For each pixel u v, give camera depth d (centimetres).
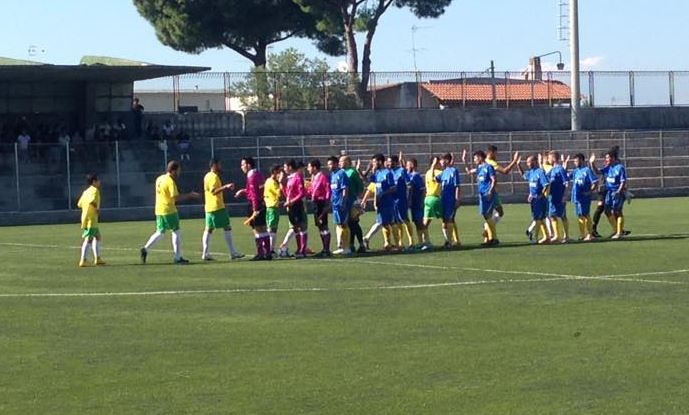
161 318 1636
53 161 5062
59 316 1667
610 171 2997
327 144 5644
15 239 3512
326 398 1128
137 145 5253
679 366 1255
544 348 1365
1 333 1517
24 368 1284
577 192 2944
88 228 2473
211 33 7181
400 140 5772
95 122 5678
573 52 5956
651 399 1109
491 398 1120
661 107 6775
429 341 1420
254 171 2536
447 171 2773
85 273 2295
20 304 1805
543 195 2884
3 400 1134
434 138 5812
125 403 1119
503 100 6969
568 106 6700
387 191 2681
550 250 2664
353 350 1367
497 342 1409
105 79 5531
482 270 2231
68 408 1102
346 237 2650
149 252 2845
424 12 7281
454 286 1975
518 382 1187
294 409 1088
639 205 4869
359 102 6488
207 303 1788
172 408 1097
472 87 7019
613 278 2062
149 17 7206
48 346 1419
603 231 3294
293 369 1262
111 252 2869
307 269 2303
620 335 1446
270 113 6000
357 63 7150
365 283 2038
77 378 1230
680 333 1459
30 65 4941
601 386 1164
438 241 3047
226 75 6350
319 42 7612
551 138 5928
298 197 2578
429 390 1156
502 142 5875
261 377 1224
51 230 4050
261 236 2534
